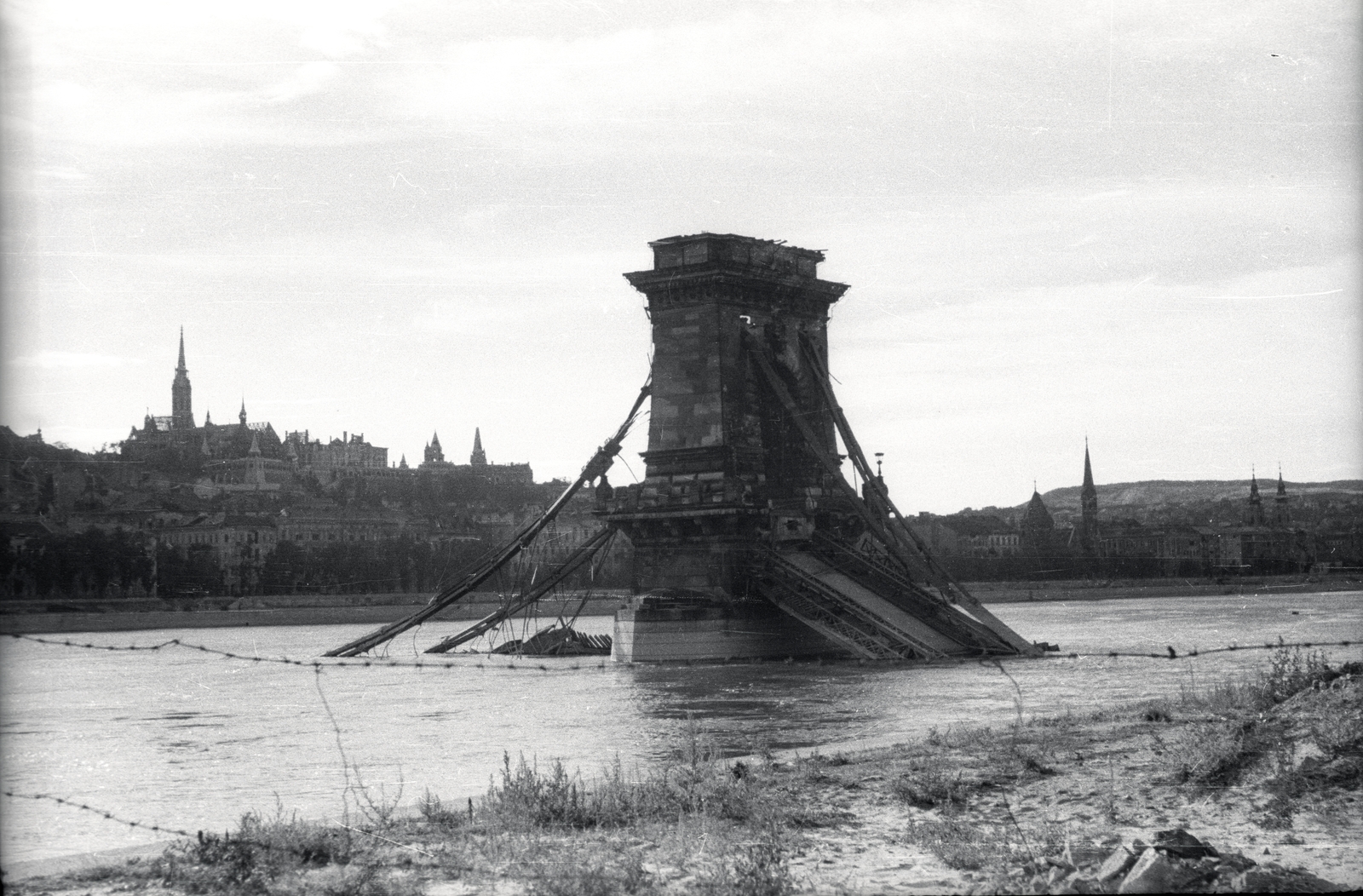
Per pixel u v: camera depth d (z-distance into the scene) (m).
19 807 46.34
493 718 77.31
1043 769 37.53
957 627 118.69
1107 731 45.09
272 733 72.69
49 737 72.50
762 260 130.12
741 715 74.50
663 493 127.12
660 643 122.94
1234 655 107.19
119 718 82.94
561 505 138.00
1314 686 43.31
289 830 30.06
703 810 32.62
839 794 35.12
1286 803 30.53
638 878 25.97
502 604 139.88
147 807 46.66
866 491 128.62
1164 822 30.28
